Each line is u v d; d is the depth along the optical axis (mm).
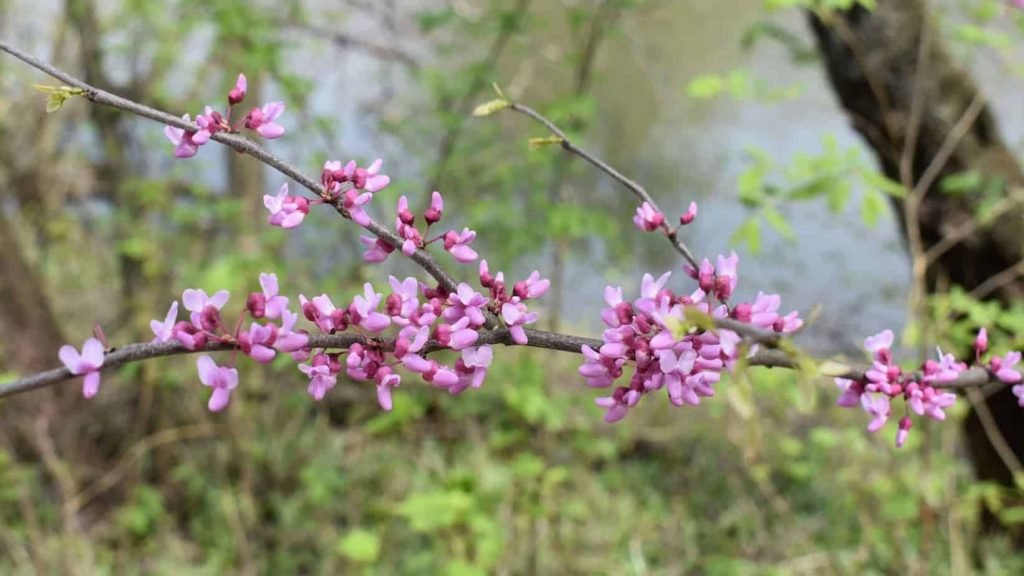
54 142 5289
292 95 3375
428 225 1042
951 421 3086
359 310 961
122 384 4582
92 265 5680
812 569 3635
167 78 4652
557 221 3324
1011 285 3229
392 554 3889
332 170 1028
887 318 5535
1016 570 3529
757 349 959
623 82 5477
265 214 4863
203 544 4188
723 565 3723
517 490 3500
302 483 4363
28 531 3727
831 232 6309
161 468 4492
